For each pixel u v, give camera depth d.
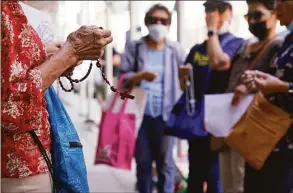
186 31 6.50
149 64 5.09
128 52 5.17
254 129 3.40
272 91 3.34
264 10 3.66
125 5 9.59
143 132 5.07
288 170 3.37
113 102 5.11
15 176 2.02
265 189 3.46
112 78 10.89
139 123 5.04
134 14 7.94
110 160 5.04
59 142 2.17
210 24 4.21
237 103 3.86
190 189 4.62
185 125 4.46
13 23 1.99
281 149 3.37
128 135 5.02
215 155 4.48
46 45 2.55
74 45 2.11
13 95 1.93
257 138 3.40
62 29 10.70
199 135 4.39
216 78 4.28
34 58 2.06
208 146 4.46
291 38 3.35
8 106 1.93
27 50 2.03
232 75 3.97
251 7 3.72
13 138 2.01
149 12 5.04
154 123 5.06
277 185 3.40
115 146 5.04
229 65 4.14
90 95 11.75
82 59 2.16
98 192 5.77
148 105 5.04
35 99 1.97
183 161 6.91
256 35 3.73
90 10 12.02
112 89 2.35
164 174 5.11
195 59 4.45
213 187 4.56
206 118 3.98
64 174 2.17
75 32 2.14
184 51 5.18
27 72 1.99
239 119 3.57
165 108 5.03
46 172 2.11
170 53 5.10
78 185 2.21
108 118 5.06
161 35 5.01
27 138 2.04
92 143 8.89
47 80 2.04
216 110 3.96
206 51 4.40
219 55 4.14
